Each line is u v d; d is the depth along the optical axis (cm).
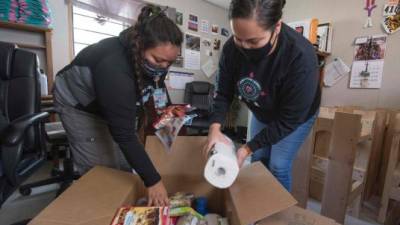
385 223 150
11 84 124
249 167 88
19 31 226
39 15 216
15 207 153
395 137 144
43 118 112
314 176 177
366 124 158
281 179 115
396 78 203
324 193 148
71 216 61
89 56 90
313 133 142
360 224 150
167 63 81
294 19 260
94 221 61
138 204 83
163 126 103
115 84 77
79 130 108
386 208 149
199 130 278
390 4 202
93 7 272
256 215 61
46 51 231
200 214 87
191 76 381
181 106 115
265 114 111
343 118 135
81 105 103
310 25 223
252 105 111
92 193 72
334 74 236
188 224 78
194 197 95
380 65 210
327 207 147
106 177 82
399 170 149
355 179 164
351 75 227
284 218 69
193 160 97
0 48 125
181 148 99
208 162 69
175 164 97
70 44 262
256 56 86
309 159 144
